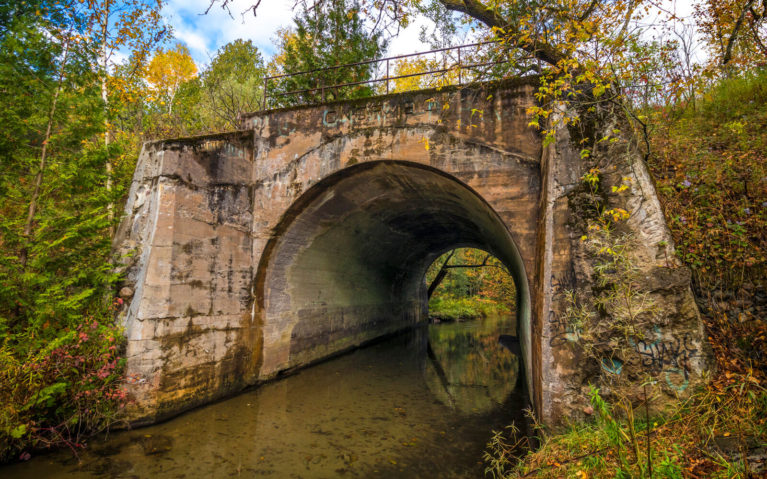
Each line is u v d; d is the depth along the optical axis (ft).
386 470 17.56
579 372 16.11
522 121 23.35
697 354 14.67
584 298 16.52
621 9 21.24
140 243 23.15
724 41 29.86
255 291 29.25
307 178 28.50
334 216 33.94
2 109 21.63
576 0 21.21
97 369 19.99
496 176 23.50
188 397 23.75
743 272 17.15
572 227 17.44
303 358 35.50
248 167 29.45
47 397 17.61
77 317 20.20
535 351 20.16
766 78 29.76
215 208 26.45
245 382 28.25
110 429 20.66
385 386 31.76
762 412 12.31
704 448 11.44
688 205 20.39
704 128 28.12
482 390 31.24
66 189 23.35
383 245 48.78
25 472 16.51
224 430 21.54
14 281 19.85
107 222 22.89
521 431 22.03
